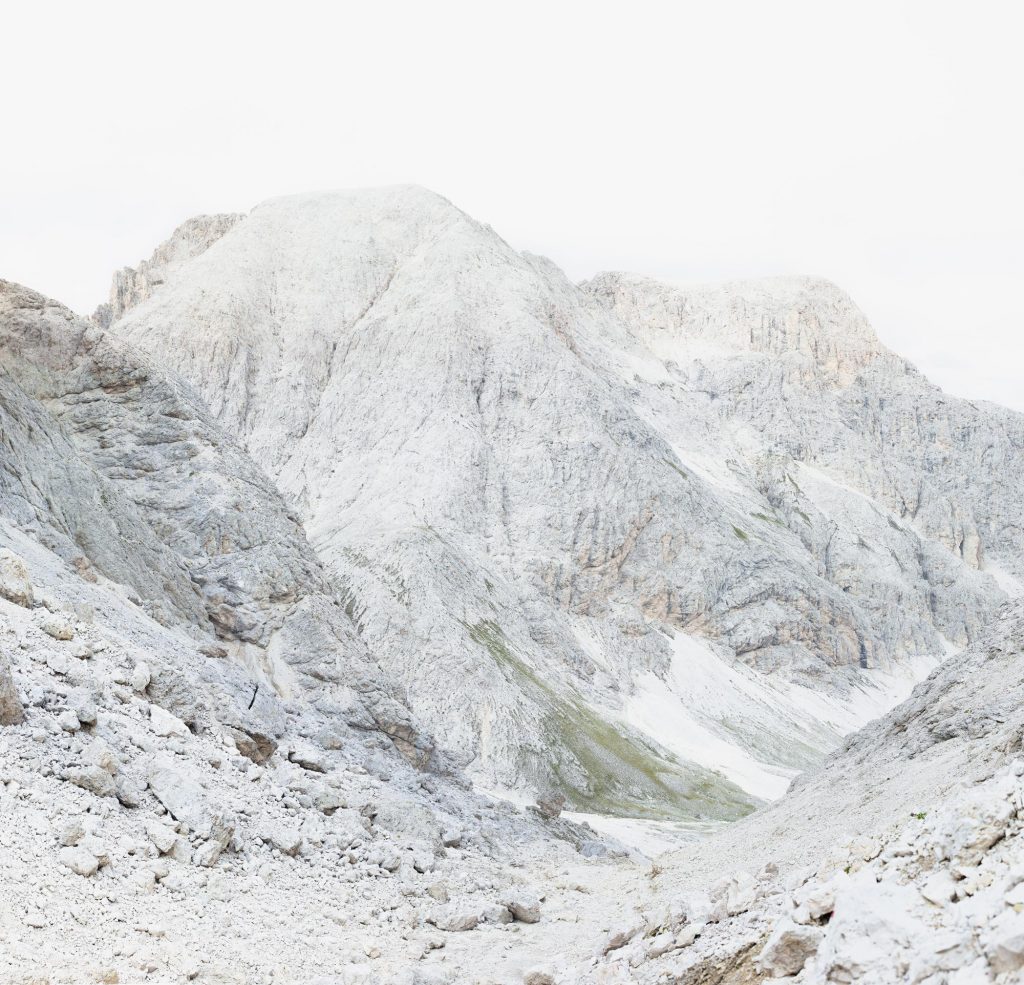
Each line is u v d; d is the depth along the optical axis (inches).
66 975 583.2
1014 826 457.7
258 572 2207.2
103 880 727.1
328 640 2187.5
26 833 723.4
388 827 1230.9
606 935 822.5
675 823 4576.8
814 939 498.6
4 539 1417.3
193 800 877.8
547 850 1731.1
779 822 1481.3
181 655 1466.5
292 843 952.9
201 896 784.3
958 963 394.0
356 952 795.4
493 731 4987.7
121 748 911.7
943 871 452.4
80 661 1002.1
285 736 1475.1
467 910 970.1
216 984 653.3
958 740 1393.9
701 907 687.1
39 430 1894.7
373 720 2098.9
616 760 5285.4
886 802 1225.4
